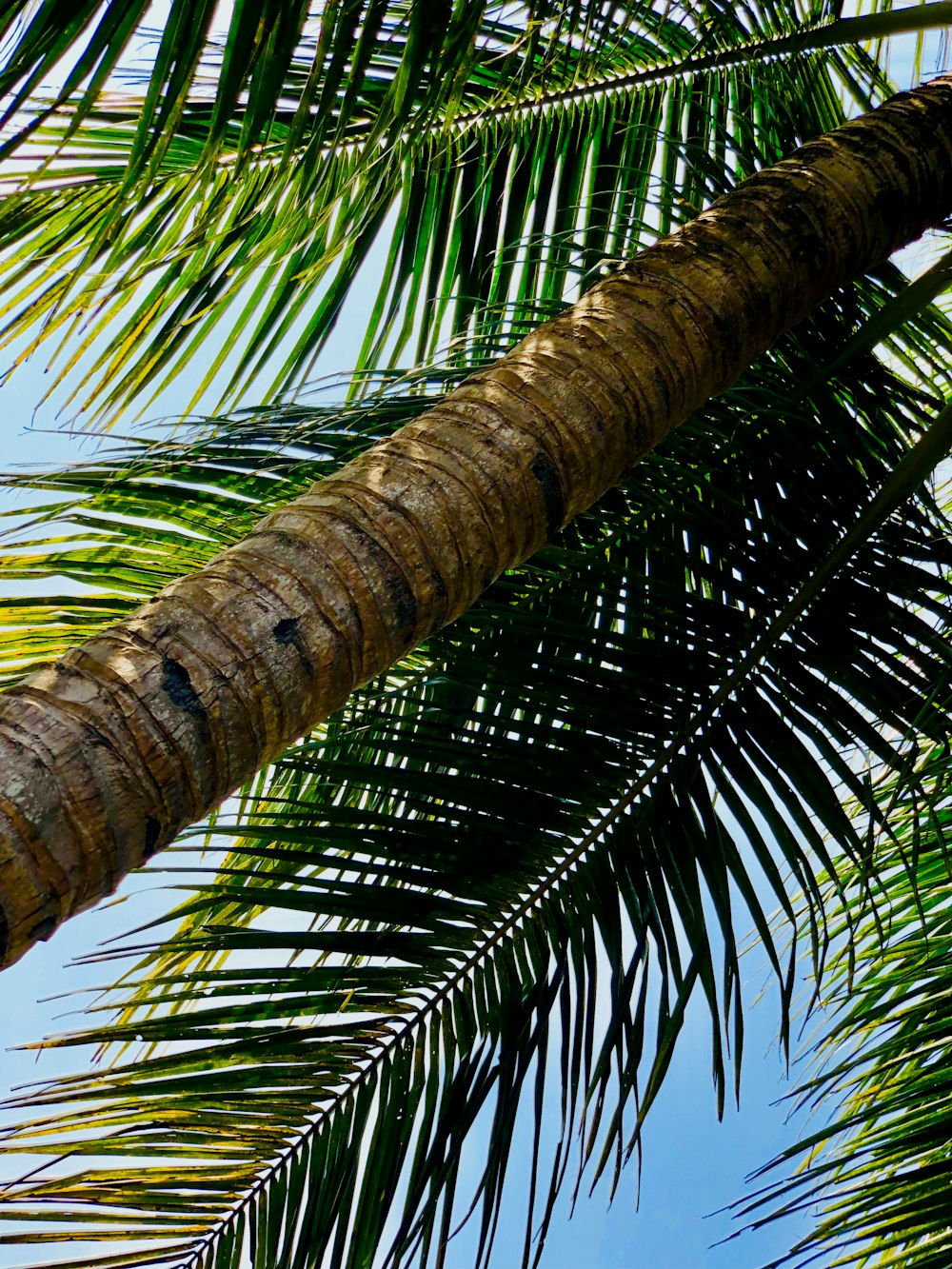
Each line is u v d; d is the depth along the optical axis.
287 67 1.30
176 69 1.26
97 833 0.92
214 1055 1.62
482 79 2.73
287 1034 1.68
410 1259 1.63
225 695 1.03
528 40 1.57
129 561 2.11
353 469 1.30
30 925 0.87
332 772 1.85
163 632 1.04
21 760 0.91
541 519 1.37
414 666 2.16
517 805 1.89
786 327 1.74
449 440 1.34
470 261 2.89
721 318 1.60
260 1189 1.71
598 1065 1.74
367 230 2.51
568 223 2.92
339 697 1.15
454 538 1.26
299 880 1.76
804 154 1.85
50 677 0.98
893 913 2.46
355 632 1.15
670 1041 1.75
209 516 2.11
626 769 1.95
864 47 2.90
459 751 1.91
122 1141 1.60
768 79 2.73
